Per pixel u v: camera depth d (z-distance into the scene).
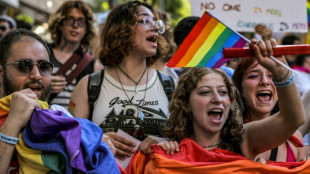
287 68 2.51
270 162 2.95
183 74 3.18
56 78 4.58
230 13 4.62
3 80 2.77
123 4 3.70
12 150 2.46
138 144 3.35
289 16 4.64
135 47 3.56
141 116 3.44
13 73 2.71
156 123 3.46
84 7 5.27
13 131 2.46
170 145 2.95
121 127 3.40
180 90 3.13
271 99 3.46
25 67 2.71
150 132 3.42
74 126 2.43
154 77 3.64
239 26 4.62
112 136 3.32
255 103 3.46
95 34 5.43
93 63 4.99
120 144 3.30
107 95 3.50
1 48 2.78
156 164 2.83
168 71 4.45
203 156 2.87
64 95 4.70
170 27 4.88
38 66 2.76
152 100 3.52
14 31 2.82
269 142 2.84
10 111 2.52
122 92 3.52
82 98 3.51
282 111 2.67
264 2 4.62
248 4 4.62
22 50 2.72
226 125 3.06
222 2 4.63
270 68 2.54
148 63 3.79
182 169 2.78
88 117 3.51
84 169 2.32
